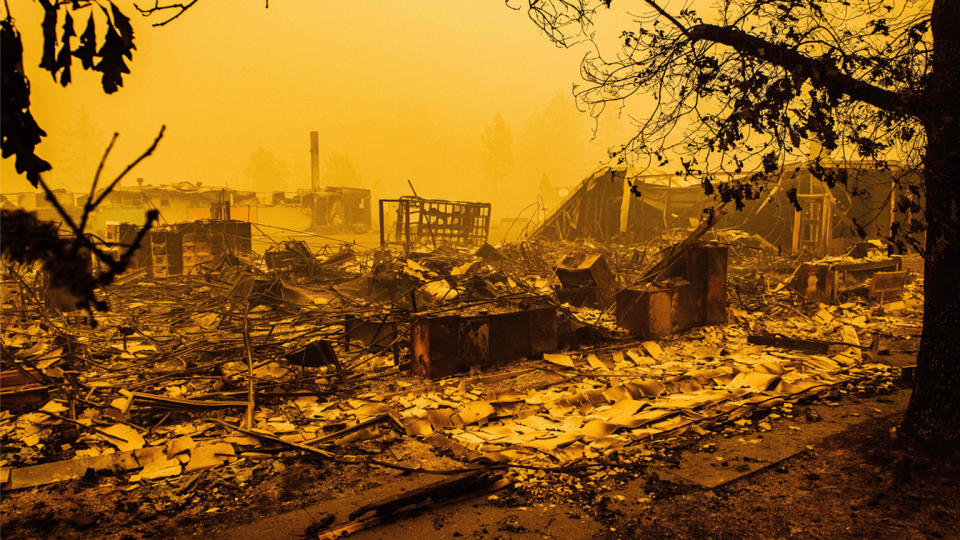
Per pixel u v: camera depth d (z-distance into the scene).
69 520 4.09
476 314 8.27
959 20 4.56
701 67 4.72
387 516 4.18
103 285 1.36
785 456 5.18
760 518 4.11
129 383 7.27
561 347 9.41
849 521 4.02
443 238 26.84
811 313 12.77
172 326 10.94
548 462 5.15
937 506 4.11
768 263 18.25
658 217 28.69
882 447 5.08
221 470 4.99
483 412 6.32
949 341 4.86
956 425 4.84
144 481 4.76
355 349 9.49
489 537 3.94
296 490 4.66
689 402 6.69
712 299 11.12
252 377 6.86
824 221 21.27
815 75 4.49
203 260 17.88
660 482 4.73
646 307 10.02
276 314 11.55
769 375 7.66
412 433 5.89
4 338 9.13
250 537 3.93
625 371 8.28
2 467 4.88
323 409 6.62
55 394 6.41
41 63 2.09
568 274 13.13
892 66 4.84
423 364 7.80
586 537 3.92
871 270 14.96
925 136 4.93
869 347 9.08
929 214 4.82
